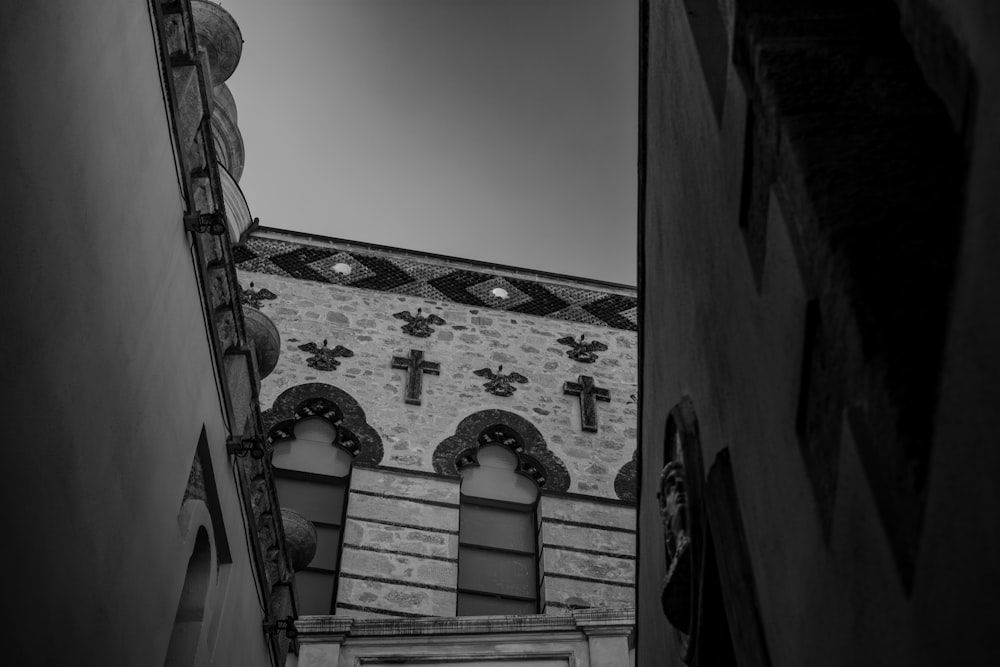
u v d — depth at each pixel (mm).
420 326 22000
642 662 9758
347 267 22828
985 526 3207
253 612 10547
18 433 5746
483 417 20703
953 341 3467
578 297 23516
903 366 3834
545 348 22234
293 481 19406
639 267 9133
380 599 17906
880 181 4383
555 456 20422
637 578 9914
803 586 4871
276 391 20219
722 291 6078
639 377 9477
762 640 5617
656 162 8141
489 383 21297
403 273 23031
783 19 5168
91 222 6793
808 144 4590
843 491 4277
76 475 6484
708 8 6449
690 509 6859
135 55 7656
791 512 5000
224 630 9430
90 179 6801
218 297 9594
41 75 6129
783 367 4969
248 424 10305
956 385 3426
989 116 3375
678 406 7301
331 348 21156
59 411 6266
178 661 8609
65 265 6379
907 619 3734
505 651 15219
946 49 3848
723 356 6172
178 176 8594
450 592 18219
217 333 9312
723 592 6188
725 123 5758
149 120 7906
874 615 4031
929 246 4117
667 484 7309
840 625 4410
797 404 4762
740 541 5918
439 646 15250
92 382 6754
